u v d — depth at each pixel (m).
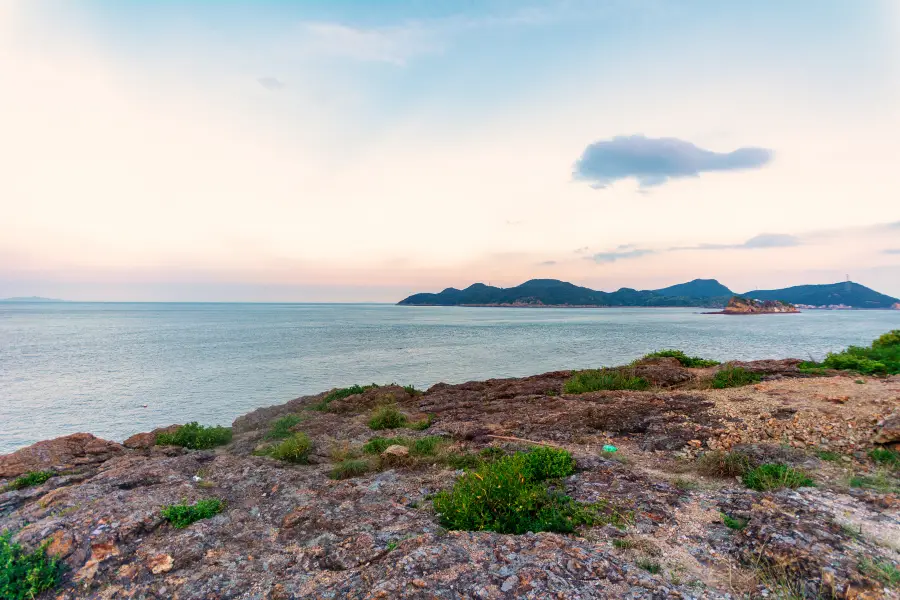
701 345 54.34
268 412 18.19
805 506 5.71
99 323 108.62
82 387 30.97
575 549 4.91
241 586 4.94
